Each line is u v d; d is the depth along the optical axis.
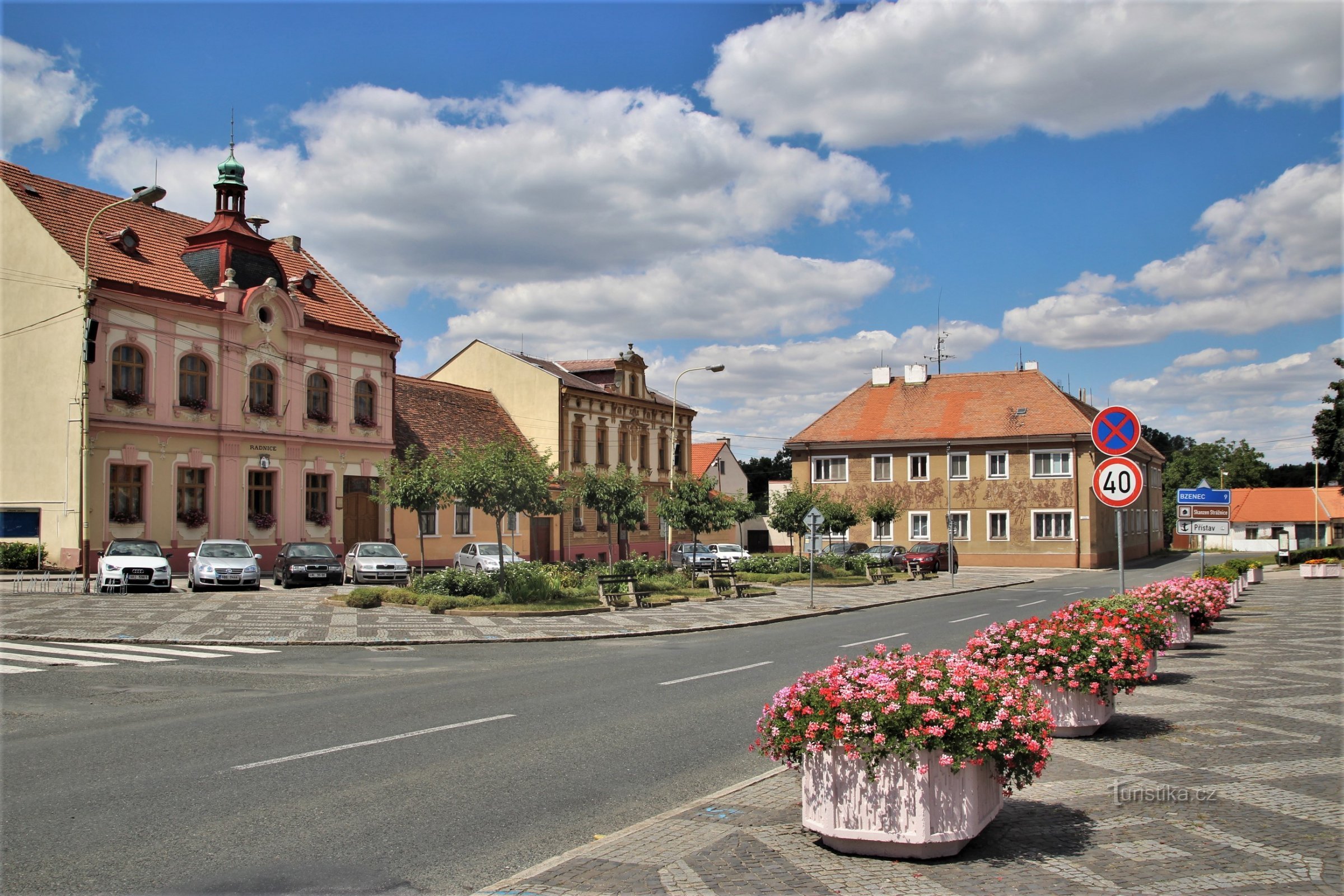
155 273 34.38
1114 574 48.66
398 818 6.93
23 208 32.75
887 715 5.89
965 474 59.38
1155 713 10.77
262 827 6.66
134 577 27.52
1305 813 6.90
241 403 35.81
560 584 28.89
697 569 40.25
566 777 8.19
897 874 5.68
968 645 9.91
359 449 40.47
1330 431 49.34
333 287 42.91
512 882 5.53
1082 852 6.06
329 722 10.48
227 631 19.52
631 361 58.75
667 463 62.09
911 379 64.75
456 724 10.44
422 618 23.22
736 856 6.00
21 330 32.53
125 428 32.06
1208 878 5.58
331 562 31.59
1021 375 62.28
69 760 8.56
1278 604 26.94
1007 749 6.03
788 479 112.44
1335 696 11.87
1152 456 77.25
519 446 28.22
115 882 5.59
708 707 11.67
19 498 32.19
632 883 5.51
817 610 27.75
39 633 18.28
